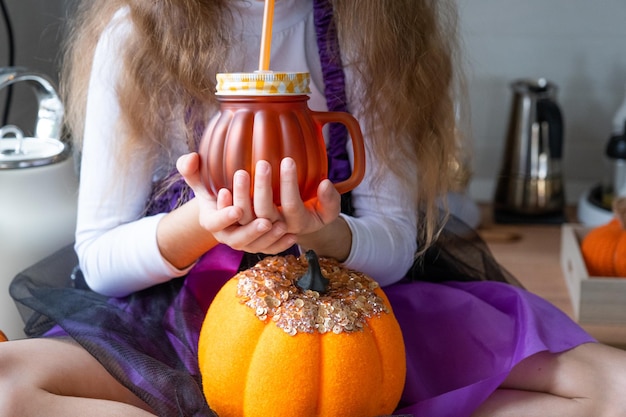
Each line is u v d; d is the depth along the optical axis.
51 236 1.13
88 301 0.95
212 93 0.99
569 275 1.34
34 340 0.88
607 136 1.75
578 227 1.40
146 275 0.94
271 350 0.77
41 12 1.44
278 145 0.74
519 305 0.98
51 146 1.18
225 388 0.79
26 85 1.43
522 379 0.92
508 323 0.97
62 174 1.15
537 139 1.63
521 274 1.40
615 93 1.73
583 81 1.73
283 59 1.04
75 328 0.89
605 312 1.22
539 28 1.70
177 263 0.94
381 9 1.00
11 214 1.10
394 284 1.03
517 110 1.64
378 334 0.81
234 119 0.75
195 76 0.99
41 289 0.99
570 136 1.75
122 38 1.01
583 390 0.90
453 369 0.95
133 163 1.00
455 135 1.14
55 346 0.88
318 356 0.77
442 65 1.06
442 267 1.10
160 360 0.89
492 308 0.99
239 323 0.79
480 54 1.72
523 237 1.58
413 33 1.03
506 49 1.72
